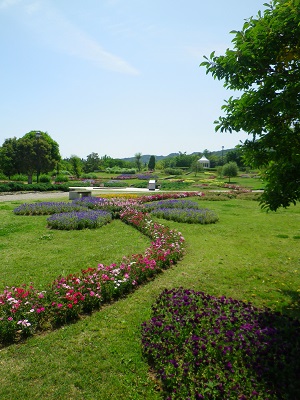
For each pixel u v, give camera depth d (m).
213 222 12.55
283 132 4.28
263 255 7.86
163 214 13.43
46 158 39.88
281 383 2.85
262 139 4.42
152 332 3.95
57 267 6.90
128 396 3.13
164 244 7.97
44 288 5.44
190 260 7.45
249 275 6.42
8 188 27.00
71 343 4.04
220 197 21.91
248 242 9.26
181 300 4.61
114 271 5.73
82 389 3.23
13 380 3.36
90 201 16.34
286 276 6.38
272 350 3.24
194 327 3.82
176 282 6.06
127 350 3.87
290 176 4.30
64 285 5.00
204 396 2.76
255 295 5.43
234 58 4.06
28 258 7.54
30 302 4.56
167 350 3.46
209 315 4.11
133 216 12.16
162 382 3.27
